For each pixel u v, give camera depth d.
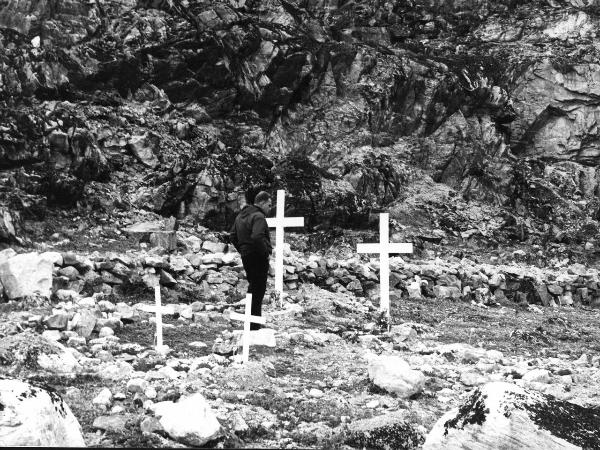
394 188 25.30
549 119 30.84
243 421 7.90
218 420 7.94
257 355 11.24
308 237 20.94
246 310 10.78
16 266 12.77
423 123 27.81
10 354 9.45
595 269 24.36
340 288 17.34
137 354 10.73
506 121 30.34
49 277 12.88
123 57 21.33
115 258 14.44
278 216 15.41
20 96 19.33
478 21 33.72
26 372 9.21
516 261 23.84
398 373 9.82
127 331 11.98
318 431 8.14
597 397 10.64
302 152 24.97
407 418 8.70
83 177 18.66
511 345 14.58
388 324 14.27
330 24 29.86
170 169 19.95
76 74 20.53
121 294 14.13
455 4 34.03
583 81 30.59
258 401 8.95
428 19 33.00
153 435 7.41
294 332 12.90
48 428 6.33
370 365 10.22
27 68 19.69
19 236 16.02
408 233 23.31
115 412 8.02
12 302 12.42
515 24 33.38
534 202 28.08
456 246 24.19
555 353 14.20
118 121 20.28
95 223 17.83
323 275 17.34
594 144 30.77
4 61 19.44
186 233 18.86
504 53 31.45
